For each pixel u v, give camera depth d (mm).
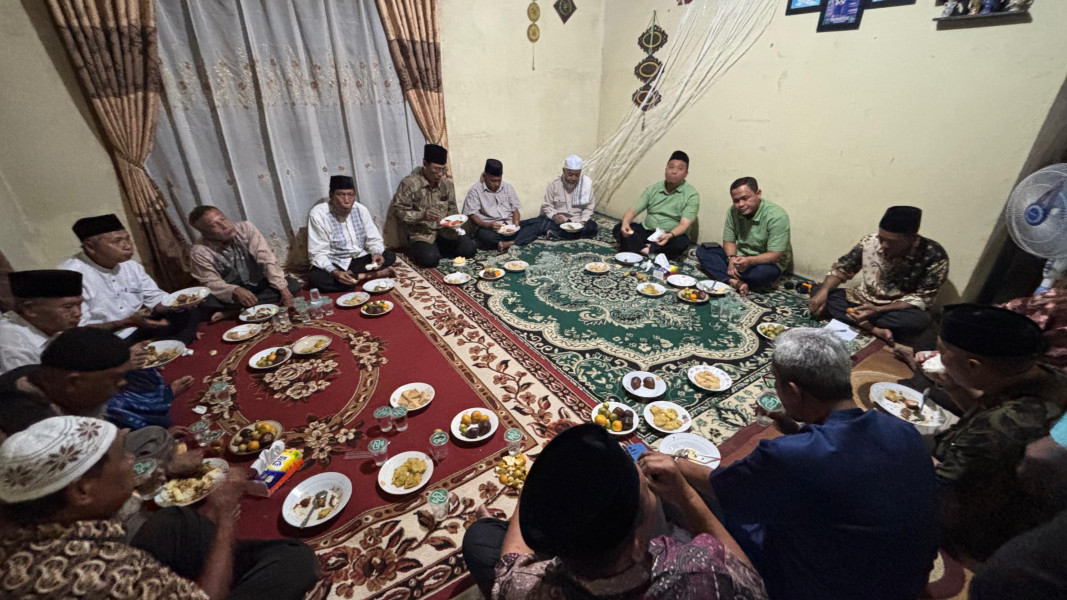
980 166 2906
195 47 3277
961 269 3127
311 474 2064
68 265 2639
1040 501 1077
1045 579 803
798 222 3988
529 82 4949
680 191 4488
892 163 3305
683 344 3057
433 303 3611
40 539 872
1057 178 1980
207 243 3479
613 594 798
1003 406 1227
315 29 3615
